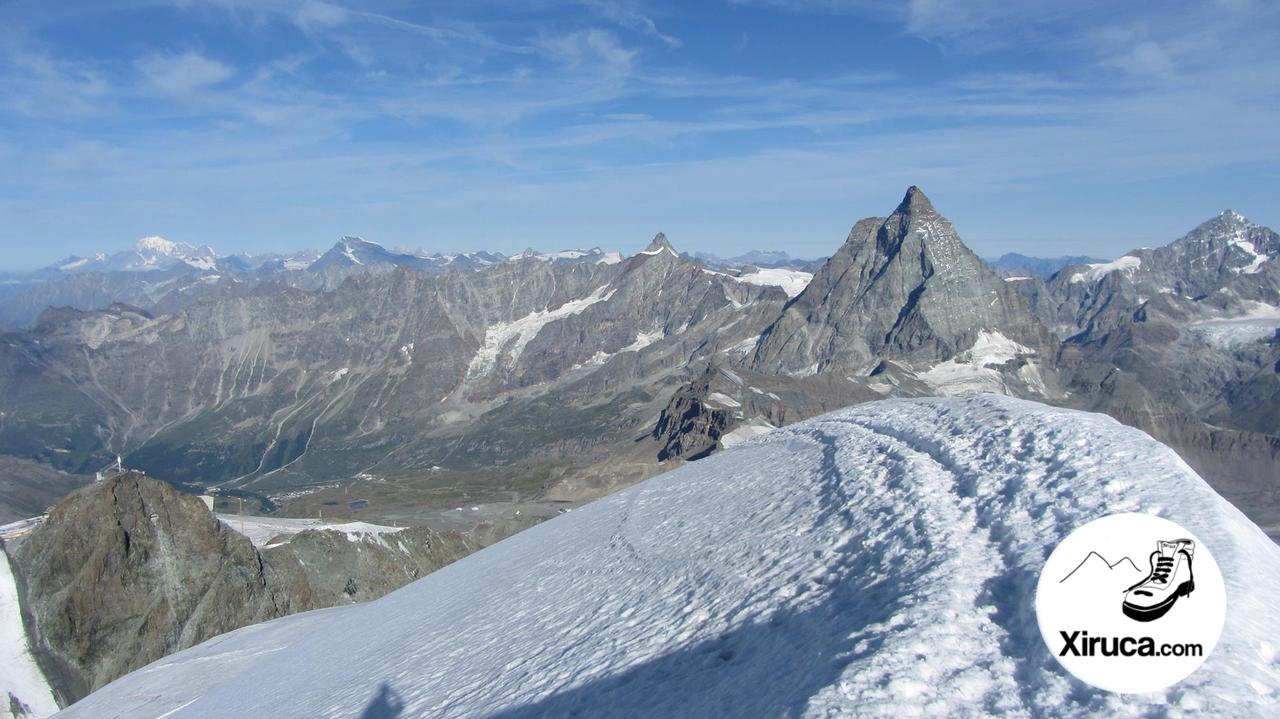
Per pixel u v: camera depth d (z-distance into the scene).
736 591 19.30
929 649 11.97
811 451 31.75
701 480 36.81
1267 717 9.09
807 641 14.43
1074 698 10.22
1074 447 19.08
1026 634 11.91
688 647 17.11
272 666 38.78
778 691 12.63
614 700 15.81
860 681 11.40
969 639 12.16
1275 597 11.91
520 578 32.09
